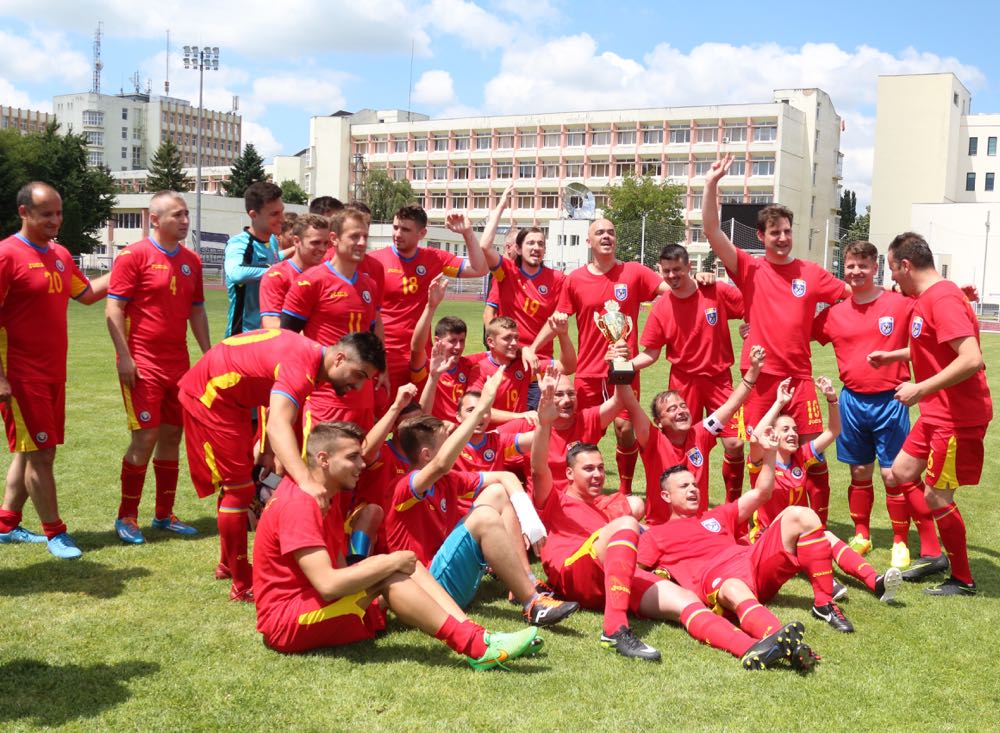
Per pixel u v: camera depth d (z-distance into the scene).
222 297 37.66
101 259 67.56
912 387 5.24
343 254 5.53
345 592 3.92
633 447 7.33
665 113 74.19
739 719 3.54
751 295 6.54
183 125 137.38
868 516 6.39
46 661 3.93
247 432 4.86
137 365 5.92
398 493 4.76
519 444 5.70
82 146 59.03
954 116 73.50
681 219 63.03
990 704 3.76
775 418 5.95
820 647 4.36
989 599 5.20
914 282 5.64
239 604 4.74
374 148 90.38
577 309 7.41
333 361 4.36
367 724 3.41
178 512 6.76
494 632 4.42
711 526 5.07
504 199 7.59
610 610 4.30
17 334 5.36
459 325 6.27
